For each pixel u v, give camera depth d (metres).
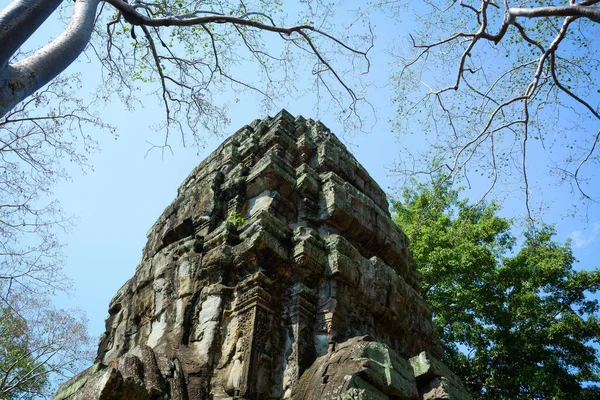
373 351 8.55
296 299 9.98
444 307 20.34
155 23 7.60
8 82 5.17
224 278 10.52
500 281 20.16
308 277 10.36
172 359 9.25
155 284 11.96
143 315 11.91
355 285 10.65
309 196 12.18
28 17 5.29
